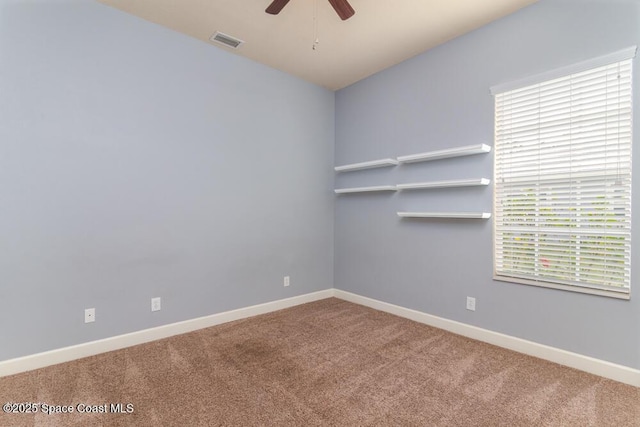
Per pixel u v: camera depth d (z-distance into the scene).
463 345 2.62
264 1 2.41
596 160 2.17
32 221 2.20
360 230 3.83
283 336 2.81
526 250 2.49
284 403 1.82
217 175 3.11
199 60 2.98
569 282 2.27
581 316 2.20
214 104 3.09
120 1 2.43
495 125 2.65
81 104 2.38
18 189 2.14
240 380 2.07
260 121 3.44
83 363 2.29
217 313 3.11
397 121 3.41
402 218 3.36
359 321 3.20
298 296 3.80
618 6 2.05
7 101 2.10
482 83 2.71
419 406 1.80
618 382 2.03
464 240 2.84
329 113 4.13
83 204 2.39
